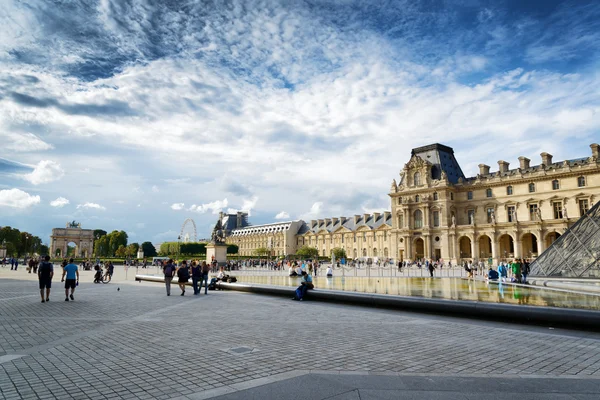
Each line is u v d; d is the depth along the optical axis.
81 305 23.88
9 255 165.38
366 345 13.09
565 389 8.76
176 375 9.85
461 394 8.41
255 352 12.12
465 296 28.05
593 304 22.06
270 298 28.98
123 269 93.56
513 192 113.69
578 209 101.06
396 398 8.16
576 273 40.59
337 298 25.25
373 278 57.66
